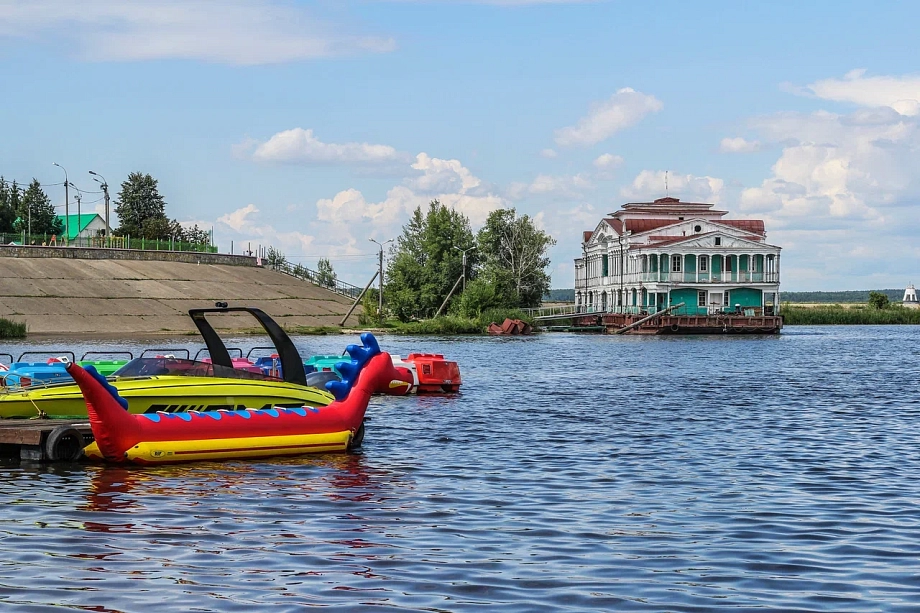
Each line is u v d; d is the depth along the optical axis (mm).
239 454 19297
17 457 19469
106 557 12125
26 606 10227
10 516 14352
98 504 15195
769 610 10195
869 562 12031
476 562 11945
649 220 115812
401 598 10547
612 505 15305
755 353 65812
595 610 10195
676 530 13633
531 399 32906
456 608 10234
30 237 113938
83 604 10305
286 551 12438
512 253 132625
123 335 82688
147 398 20094
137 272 109562
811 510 14953
